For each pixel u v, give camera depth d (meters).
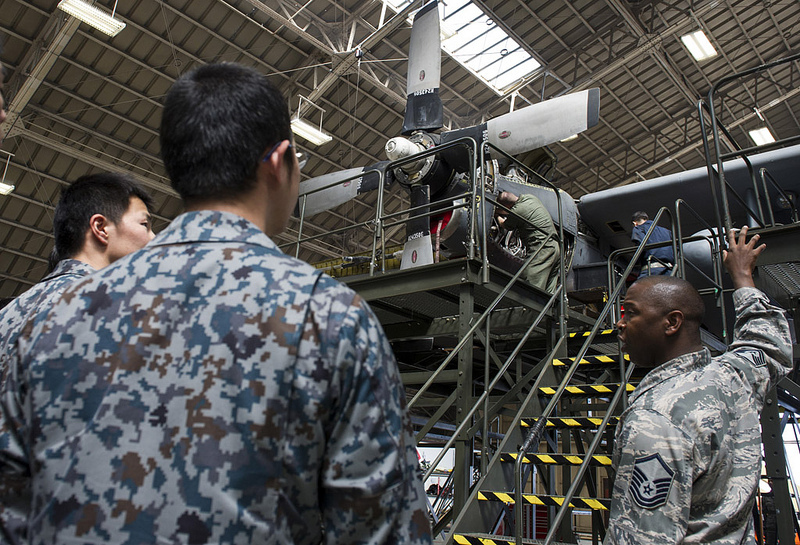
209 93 0.98
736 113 20.47
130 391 0.82
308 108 16.38
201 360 0.82
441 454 3.80
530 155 7.96
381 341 0.89
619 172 22.22
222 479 0.76
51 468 0.80
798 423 7.88
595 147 20.45
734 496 1.57
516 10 15.38
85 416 0.82
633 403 1.76
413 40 6.53
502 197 6.17
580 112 5.48
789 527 3.25
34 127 14.85
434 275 4.73
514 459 3.82
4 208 16.33
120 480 0.77
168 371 0.82
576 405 6.28
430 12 6.43
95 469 0.78
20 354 0.88
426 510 0.90
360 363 0.84
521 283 4.95
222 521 0.75
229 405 0.79
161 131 1.01
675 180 8.02
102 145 15.88
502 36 16.06
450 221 6.11
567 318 5.51
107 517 0.76
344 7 14.62
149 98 15.13
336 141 17.70
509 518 6.14
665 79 18.36
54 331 0.87
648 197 8.28
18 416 0.87
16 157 15.35
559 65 17.19
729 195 7.95
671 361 1.78
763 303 2.00
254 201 0.99
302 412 0.80
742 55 18.19
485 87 17.47
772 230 3.56
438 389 7.69
